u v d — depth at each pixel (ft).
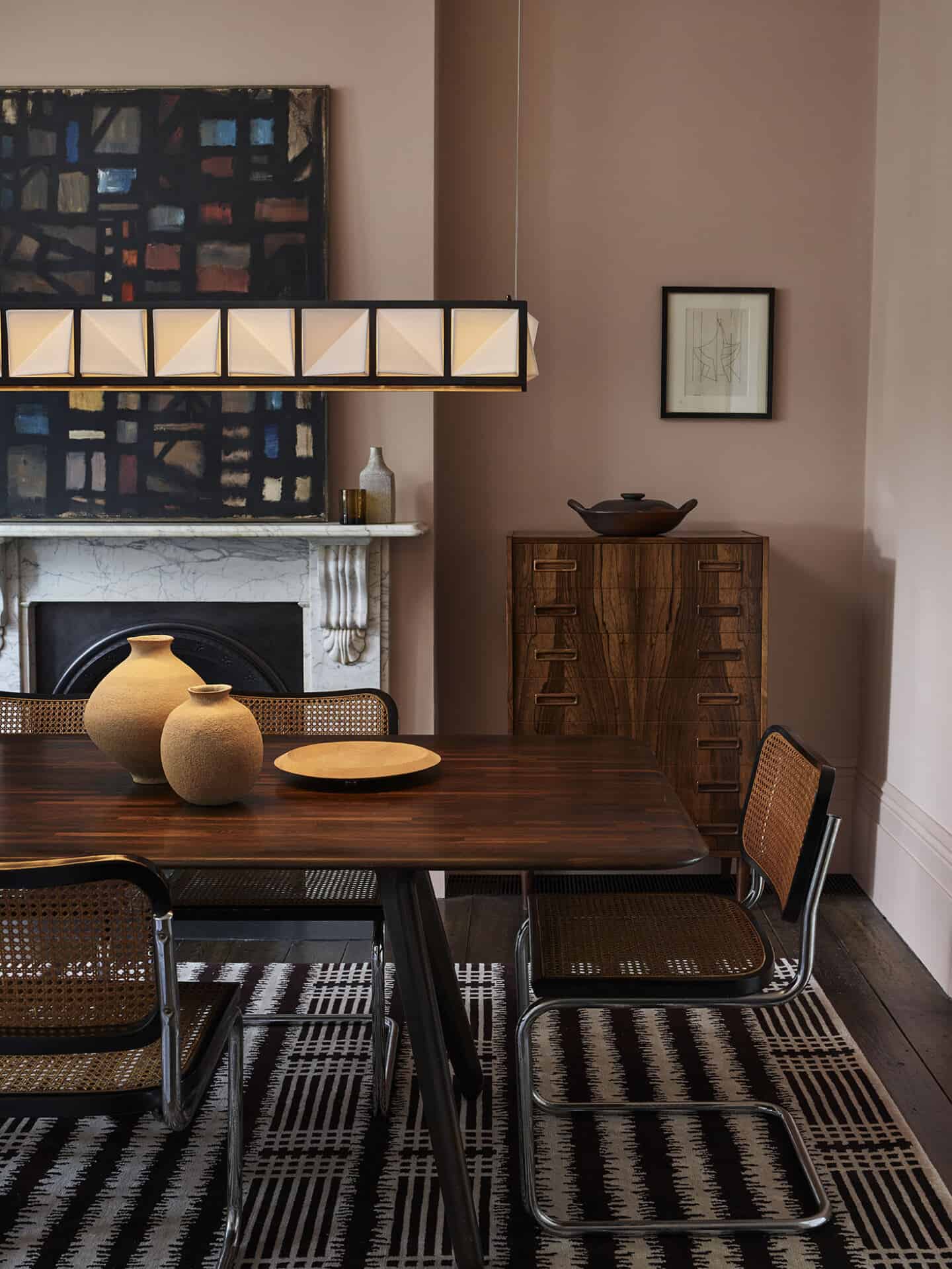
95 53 12.08
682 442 13.66
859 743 13.92
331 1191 7.32
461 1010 8.39
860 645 13.87
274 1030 9.62
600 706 12.48
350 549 12.25
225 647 12.68
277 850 6.20
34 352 7.20
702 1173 7.46
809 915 6.85
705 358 13.53
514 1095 8.50
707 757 12.53
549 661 12.43
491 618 13.85
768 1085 8.60
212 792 7.00
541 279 13.51
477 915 12.38
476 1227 6.48
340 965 10.99
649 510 12.30
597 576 12.35
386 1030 9.22
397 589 12.59
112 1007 5.49
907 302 12.10
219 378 7.17
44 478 12.36
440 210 13.44
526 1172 6.96
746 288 13.41
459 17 13.26
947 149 10.92
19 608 12.54
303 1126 8.10
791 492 13.70
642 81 13.32
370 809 7.04
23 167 12.12
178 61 12.07
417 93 12.09
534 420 13.65
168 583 12.54
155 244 12.16
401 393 12.37
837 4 13.20
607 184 13.41
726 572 12.39
